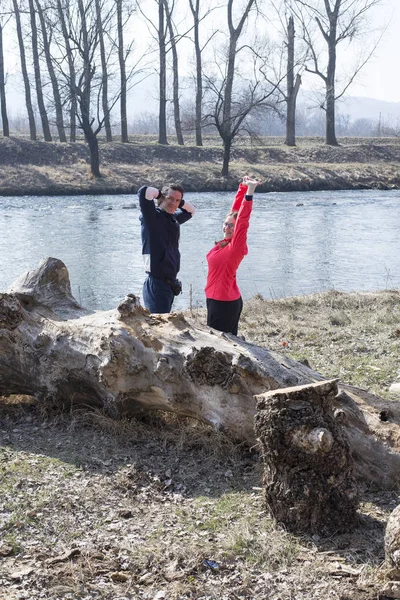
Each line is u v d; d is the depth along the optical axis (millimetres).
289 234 26094
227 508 4711
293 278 18047
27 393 6594
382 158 56250
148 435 5945
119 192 44125
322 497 4348
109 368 5828
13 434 6031
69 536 4352
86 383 6141
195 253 21281
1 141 49094
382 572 3840
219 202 37250
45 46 50938
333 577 3924
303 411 4359
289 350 8875
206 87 48031
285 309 11805
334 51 58281
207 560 4078
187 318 6191
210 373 5480
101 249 22234
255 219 30531
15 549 4191
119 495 4918
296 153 55531
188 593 3756
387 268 19359
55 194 43188
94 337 6047
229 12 49500
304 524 4367
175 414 6125
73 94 44969
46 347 6281
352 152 56375
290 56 57281
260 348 5801
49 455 5566
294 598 3738
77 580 3854
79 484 5047
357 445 5020
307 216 31672
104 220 29922
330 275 18422
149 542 4285
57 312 6609
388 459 4965
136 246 22891
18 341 6395
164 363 5660
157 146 53031
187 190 45594
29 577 3896
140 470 5285
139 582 3879
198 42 56250
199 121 56656
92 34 45531
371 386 7168
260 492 4945
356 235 25906
